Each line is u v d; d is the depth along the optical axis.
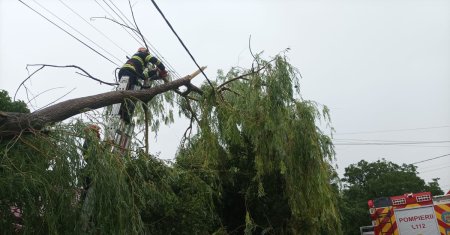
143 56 7.64
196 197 6.43
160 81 9.01
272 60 8.31
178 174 6.20
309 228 7.77
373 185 39.41
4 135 4.39
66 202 4.09
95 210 4.27
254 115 7.93
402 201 10.20
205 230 6.54
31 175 3.94
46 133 4.54
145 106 6.69
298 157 7.66
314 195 7.61
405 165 42.94
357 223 28.91
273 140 7.57
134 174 5.27
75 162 4.33
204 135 7.98
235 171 7.86
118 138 5.90
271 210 7.79
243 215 7.92
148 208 5.68
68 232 4.05
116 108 6.59
